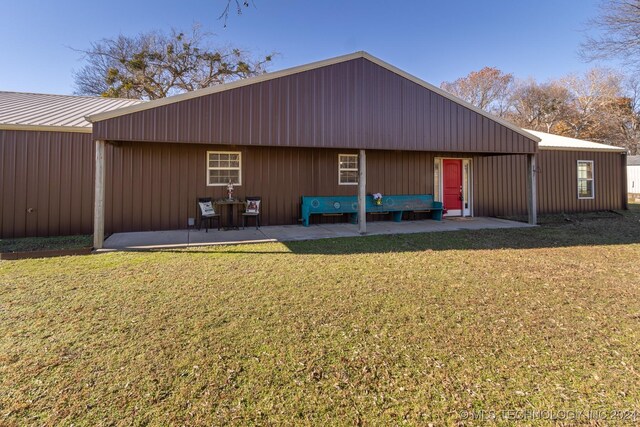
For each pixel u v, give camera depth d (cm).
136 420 177
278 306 331
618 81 2777
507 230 831
